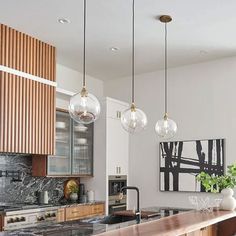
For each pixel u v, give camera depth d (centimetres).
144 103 659
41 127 490
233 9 398
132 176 658
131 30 460
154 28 454
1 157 506
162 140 630
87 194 608
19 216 450
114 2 382
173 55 563
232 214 399
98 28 453
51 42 503
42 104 493
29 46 478
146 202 636
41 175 537
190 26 447
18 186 527
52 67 512
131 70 647
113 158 627
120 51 543
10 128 446
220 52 551
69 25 443
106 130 616
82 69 640
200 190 576
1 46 440
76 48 528
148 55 562
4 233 273
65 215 525
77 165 600
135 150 660
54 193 589
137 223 324
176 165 606
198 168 584
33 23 438
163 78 644
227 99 573
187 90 614
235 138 559
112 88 702
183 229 291
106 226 305
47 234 267
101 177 612
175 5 389
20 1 379
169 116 627
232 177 450
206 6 391
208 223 339
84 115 340
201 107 597
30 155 548
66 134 585
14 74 455
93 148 625
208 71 596
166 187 612
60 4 386
